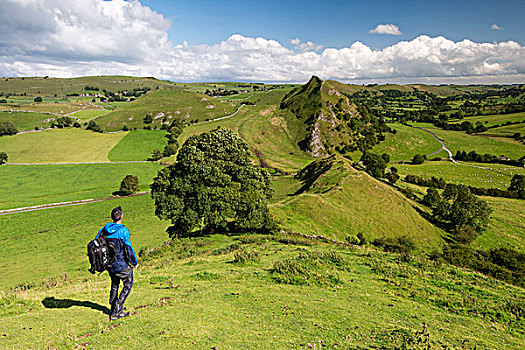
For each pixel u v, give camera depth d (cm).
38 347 608
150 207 8700
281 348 680
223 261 2078
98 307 934
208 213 3822
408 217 6975
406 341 768
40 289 1367
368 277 1650
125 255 820
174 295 1124
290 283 1416
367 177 8062
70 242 6100
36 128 18612
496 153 16588
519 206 9894
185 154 4038
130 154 15125
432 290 1494
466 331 982
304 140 18362
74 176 12162
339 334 807
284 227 4766
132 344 643
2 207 8875
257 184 4288
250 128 19950
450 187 8294
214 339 695
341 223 5869
